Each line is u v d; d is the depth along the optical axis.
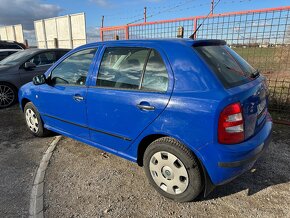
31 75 7.11
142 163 3.11
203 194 2.86
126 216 2.62
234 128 2.34
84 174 3.40
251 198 2.85
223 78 2.46
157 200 2.85
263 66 5.64
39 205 2.80
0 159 3.86
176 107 2.49
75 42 13.02
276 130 4.62
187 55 2.56
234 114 2.32
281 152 3.83
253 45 5.49
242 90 2.46
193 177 2.55
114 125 3.08
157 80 2.70
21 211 2.71
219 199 2.84
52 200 2.88
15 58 7.36
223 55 2.84
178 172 2.64
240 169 2.46
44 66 7.38
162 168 2.77
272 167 3.44
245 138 2.48
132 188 3.07
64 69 3.79
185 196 2.67
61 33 13.89
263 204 2.75
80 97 3.41
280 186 3.04
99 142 3.40
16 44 12.14
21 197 2.94
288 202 2.77
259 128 2.77
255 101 2.61
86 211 2.70
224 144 2.34
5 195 2.98
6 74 6.68
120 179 3.27
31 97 4.39
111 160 3.76
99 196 2.94
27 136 4.75
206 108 2.33
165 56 2.68
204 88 2.40
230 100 2.30
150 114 2.68
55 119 4.02
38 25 15.75
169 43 2.74
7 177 3.36
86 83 3.39
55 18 13.98
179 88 2.52
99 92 3.18
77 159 3.81
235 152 2.35
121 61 3.07
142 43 2.94
